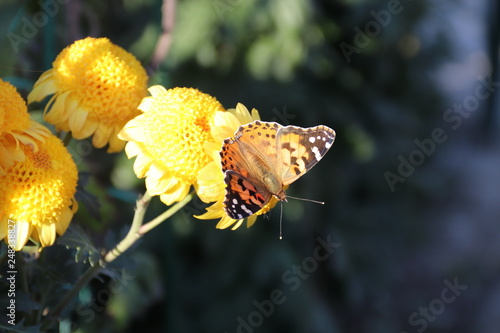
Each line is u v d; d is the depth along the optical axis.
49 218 0.55
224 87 1.27
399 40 1.55
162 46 0.68
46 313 0.58
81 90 0.58
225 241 1.30
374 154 1.48
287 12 1.21
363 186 1.59
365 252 1.54
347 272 1.50
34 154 0.55
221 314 1.31
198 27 1.20
